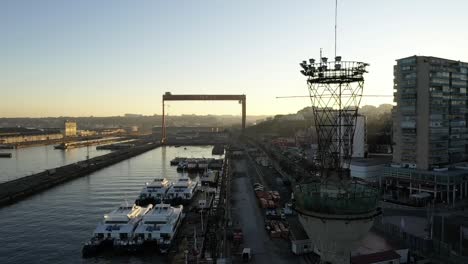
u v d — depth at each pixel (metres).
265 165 168.38
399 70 97.38
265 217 82.44
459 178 87.44
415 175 91.50
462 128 100.56
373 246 54.97
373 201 16.33
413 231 64.88
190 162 186.88
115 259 65.69
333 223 15.97
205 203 97.88
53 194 118.31
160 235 69.50
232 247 63.72
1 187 115.56
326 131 19.20
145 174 164.38
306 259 57.53
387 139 148.12
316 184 19.03
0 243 72.94
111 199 111.38
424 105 92.00
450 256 53.12
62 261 64.81
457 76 97.69
